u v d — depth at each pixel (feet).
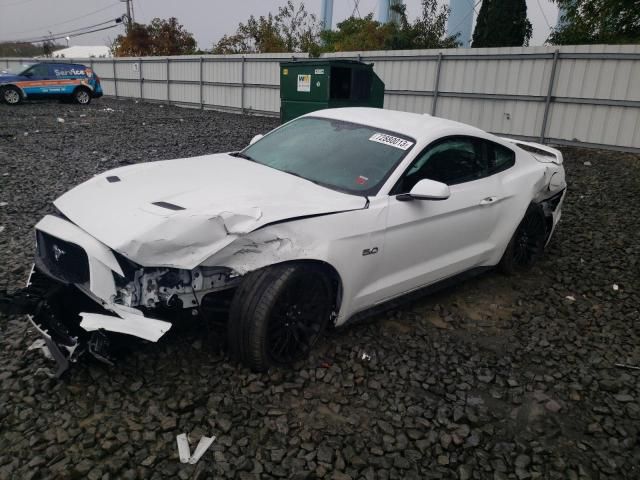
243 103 75.41
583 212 25.95
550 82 44.09
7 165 30.45
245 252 10.09
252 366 10.62
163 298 9.87
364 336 12.96
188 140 42.88
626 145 41.45
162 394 9.95
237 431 9.26
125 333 9.05
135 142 40.73
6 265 15.64
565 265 19.01
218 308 10.76
